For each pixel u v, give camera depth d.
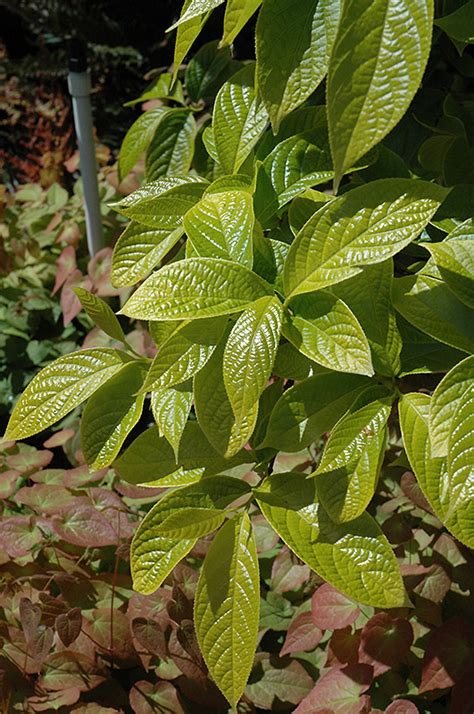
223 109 1.11
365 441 1.00
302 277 0.97
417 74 0.83
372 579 1.00
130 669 1.49
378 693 1.38
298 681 1.39
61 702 1.38
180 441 1.07
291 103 0.96
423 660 1.31
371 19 0.83
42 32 3.88
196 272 0.98
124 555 1.43
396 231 0.95
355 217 0.96
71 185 3.35
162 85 1.47
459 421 0.90
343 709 1.29
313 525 1.02
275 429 1.03
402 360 1.04
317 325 0.98
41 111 3.89
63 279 2.25
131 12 3.41
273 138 1.13
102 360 1.09
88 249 2.48
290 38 0.95
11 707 1.39
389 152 1.14
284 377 1.05
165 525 1.03
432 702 1.38
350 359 0.95
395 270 1.25
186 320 1.00
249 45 1.93
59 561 1.55
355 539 1.01
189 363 0.99
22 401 1.08
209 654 1.02
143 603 1.44
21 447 1.77
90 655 1.43
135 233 1.11
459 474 0.89
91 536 1.46
